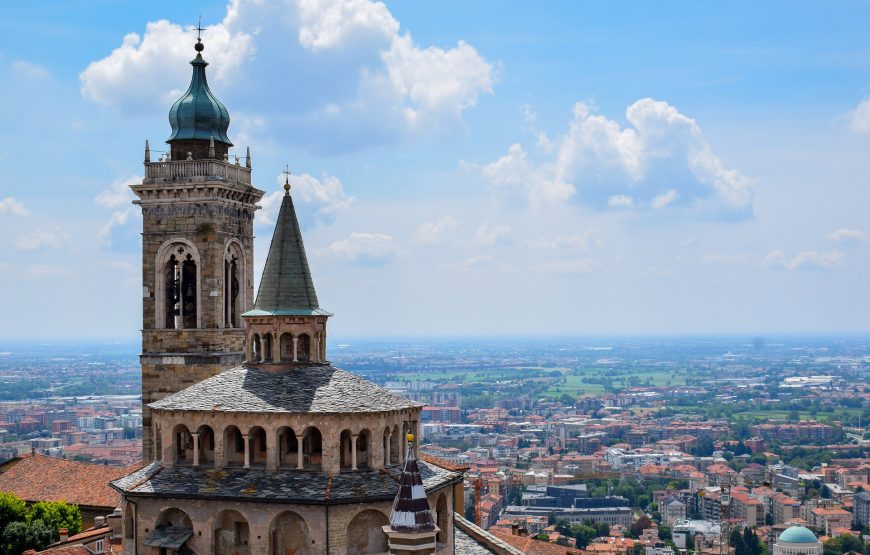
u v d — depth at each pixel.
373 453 94.06
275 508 90.44
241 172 145.62
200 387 100.50
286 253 105.88
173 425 96.81
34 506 161.38
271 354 104.38
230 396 97.38
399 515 72.44
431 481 97.38
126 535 97.38
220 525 92.88
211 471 94.81
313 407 93.88
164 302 140.25
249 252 147.88
